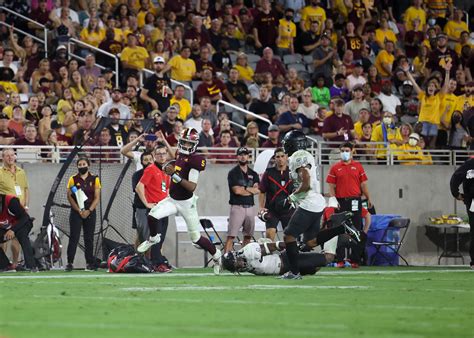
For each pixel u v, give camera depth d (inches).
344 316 853.2
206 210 2027.6
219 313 871.7
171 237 1998.0
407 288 1227.2
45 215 1758.1
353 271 1720.0
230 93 2396.7
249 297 1052.5
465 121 2337.6
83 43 2354.8
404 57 2731.3
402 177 2218.3
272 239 1696.6
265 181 1696.6
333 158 2143.2
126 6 2534.5
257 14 2723.9
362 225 1894.7
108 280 1362.0
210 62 2488.9
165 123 2069.4
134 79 2201.0
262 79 2452.0
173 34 2527.1
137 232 1733.5
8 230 1644.9
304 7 2812.5
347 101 2527.1
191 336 700.0
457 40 3048.7
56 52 2268.7
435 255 2237.9
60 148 1947.6
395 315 869.2
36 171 1897.1
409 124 2351.1
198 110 2138.3
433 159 2343.8
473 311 919.7
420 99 2463.1
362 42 2768.2
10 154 1744.6
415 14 3029.0
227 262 1453.0
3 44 2413.9
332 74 2657.5
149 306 935.7
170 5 2669.8
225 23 2667.3
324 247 1464.1
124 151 1817.2
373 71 2642.7
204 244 1476.4
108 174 1910.7
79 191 1716.3
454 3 3282.5
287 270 1455.5
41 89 2192.4
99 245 1828.2
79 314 855.7
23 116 2012.8
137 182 1753.2
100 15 2534.5
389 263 2087.8
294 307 936.3
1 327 743.7
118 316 839.7
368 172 2187.5
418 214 2230.6
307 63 2751.0
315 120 2300.7
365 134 2250.2
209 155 2057.1
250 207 1774.1
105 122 1852.9
